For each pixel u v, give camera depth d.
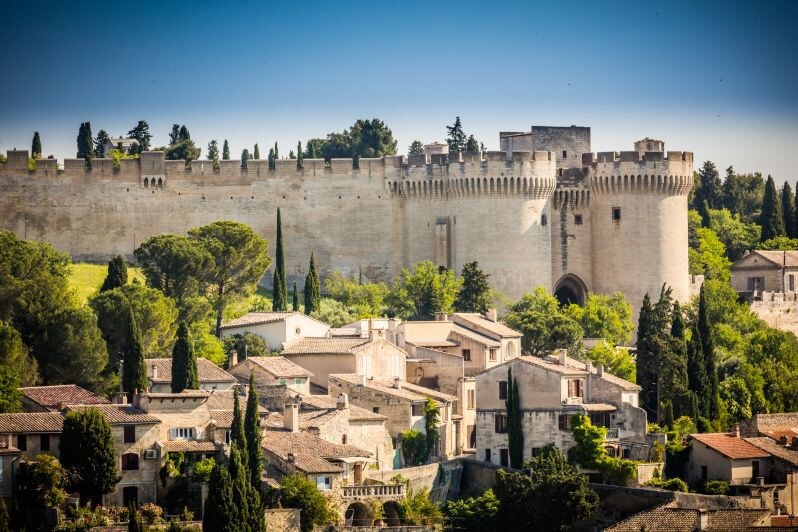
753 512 180.25
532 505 184.38
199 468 173.62
